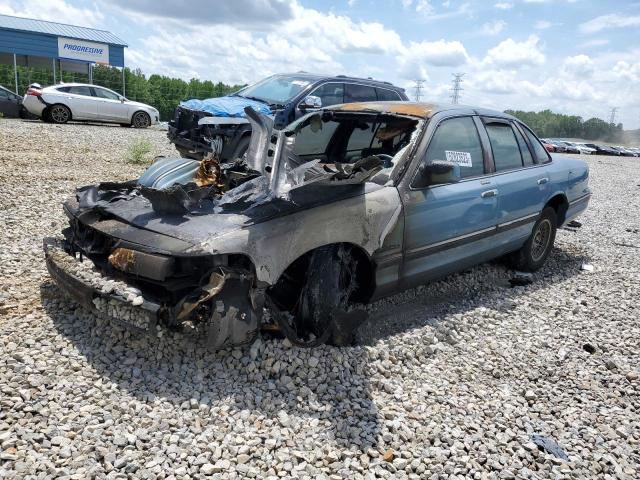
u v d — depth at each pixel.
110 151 12.57
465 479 2.72
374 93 10.60
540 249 6.22
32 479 2.40
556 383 3.79
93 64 27.47
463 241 4.79
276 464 2.69
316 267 3.69
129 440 2.71
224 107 9.28
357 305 4.59
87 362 3.37
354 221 3.74
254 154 4.08
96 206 3.84
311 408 3.15
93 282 3.36
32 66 29.73
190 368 3.37
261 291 3.29
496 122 5.43
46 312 3.96
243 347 3.52
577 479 2.81
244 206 3.51
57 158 10.84
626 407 3.57
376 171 3.68
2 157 10.27
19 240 5.54
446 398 3.44
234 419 2.98
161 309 3.14
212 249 3.10
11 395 2.97
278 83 10.15
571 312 5.07
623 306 5.31
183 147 9.63
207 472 2.57
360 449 2.87
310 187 3.54
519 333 4.52
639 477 2.89
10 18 26.28
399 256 4.17
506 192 5.20
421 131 4.49
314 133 5.14
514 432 3.16
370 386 3.45
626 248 7.73
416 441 2.98
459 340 4.28
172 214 3.51
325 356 3.60
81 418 2.85
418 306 4.90
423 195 4.30
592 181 18.22
